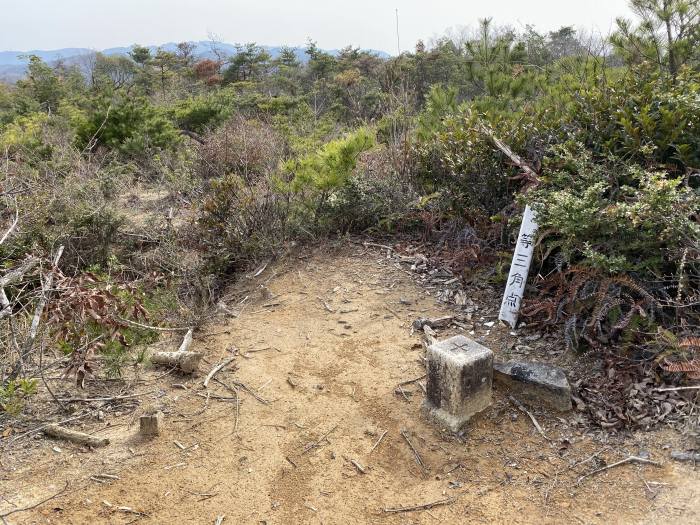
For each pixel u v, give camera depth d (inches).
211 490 100.6
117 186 269.0
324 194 215.8
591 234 131.3
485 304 160.2
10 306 143.3
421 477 102.6
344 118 516.4
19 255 190.9
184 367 137.5
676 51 195.8
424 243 202.4
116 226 224.7
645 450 102.5
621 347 124.5
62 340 124.5
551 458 104.0
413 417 118.0
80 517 94.1
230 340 155.5
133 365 141.3
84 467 106.3
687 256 122.6
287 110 565.0
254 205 216.1
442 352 112.9
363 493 99.2
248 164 281.0
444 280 175.8
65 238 210.2
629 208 120.1
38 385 131.9
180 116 486.6
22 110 715.4
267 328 160.6
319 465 106.3
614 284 129.1
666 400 111.6
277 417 120.7
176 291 181.8
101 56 1283.2
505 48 275.9
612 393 116.3
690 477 95.1
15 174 224.7
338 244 207.6
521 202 150.3
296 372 137.3
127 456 109.3
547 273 155.0
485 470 102.8
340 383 131.8
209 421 119.9
